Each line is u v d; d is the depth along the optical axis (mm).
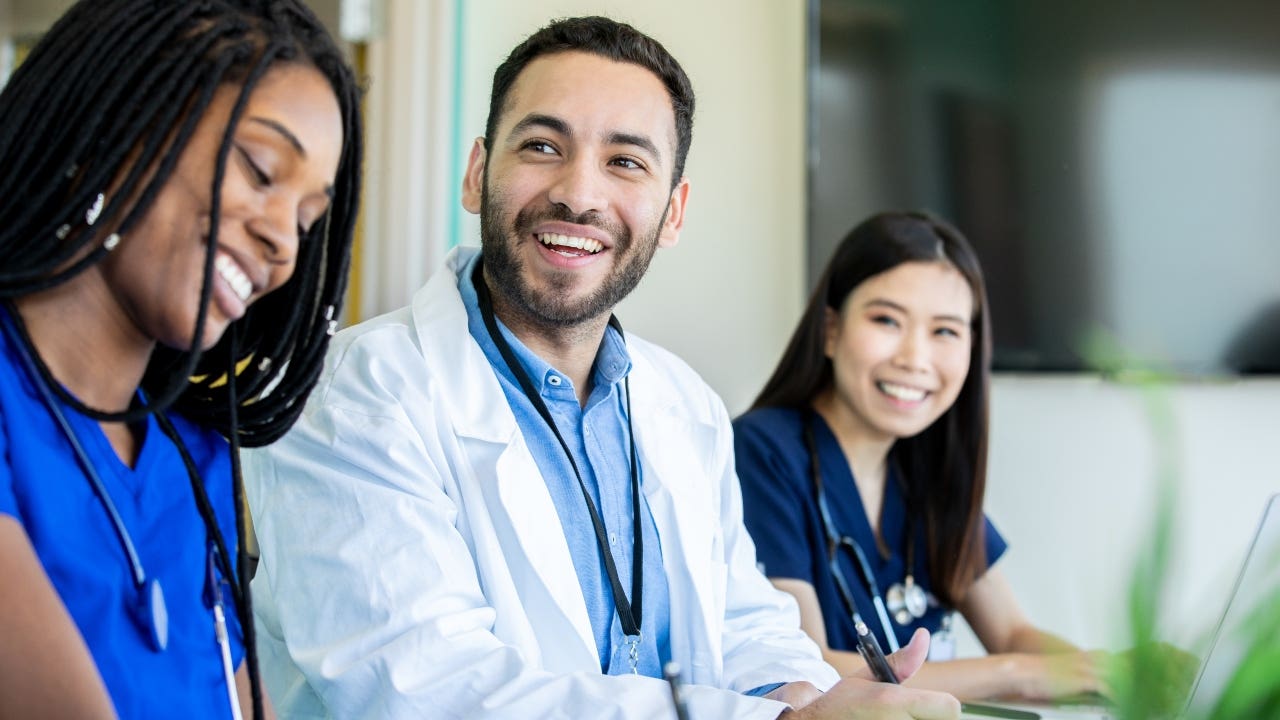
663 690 1102
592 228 1320
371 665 1104
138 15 763
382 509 1181
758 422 1978
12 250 751
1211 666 547
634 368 1509
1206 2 2768
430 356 1324
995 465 2824
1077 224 2820
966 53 2865
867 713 1077
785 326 2912
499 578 1247
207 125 773
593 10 2863
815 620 1845
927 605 1960
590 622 1337
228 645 912
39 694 704
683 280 2896
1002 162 2852
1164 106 2787
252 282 802
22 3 2426
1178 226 2781
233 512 961
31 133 751
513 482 1288
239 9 803
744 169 2926
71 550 781
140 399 884
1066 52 2828
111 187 761
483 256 1384
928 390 1917
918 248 1915
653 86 1371
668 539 1436
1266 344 2746
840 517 1921
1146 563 544
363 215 2699
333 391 1261
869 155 2877
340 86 847
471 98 2785
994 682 1747
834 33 2883
